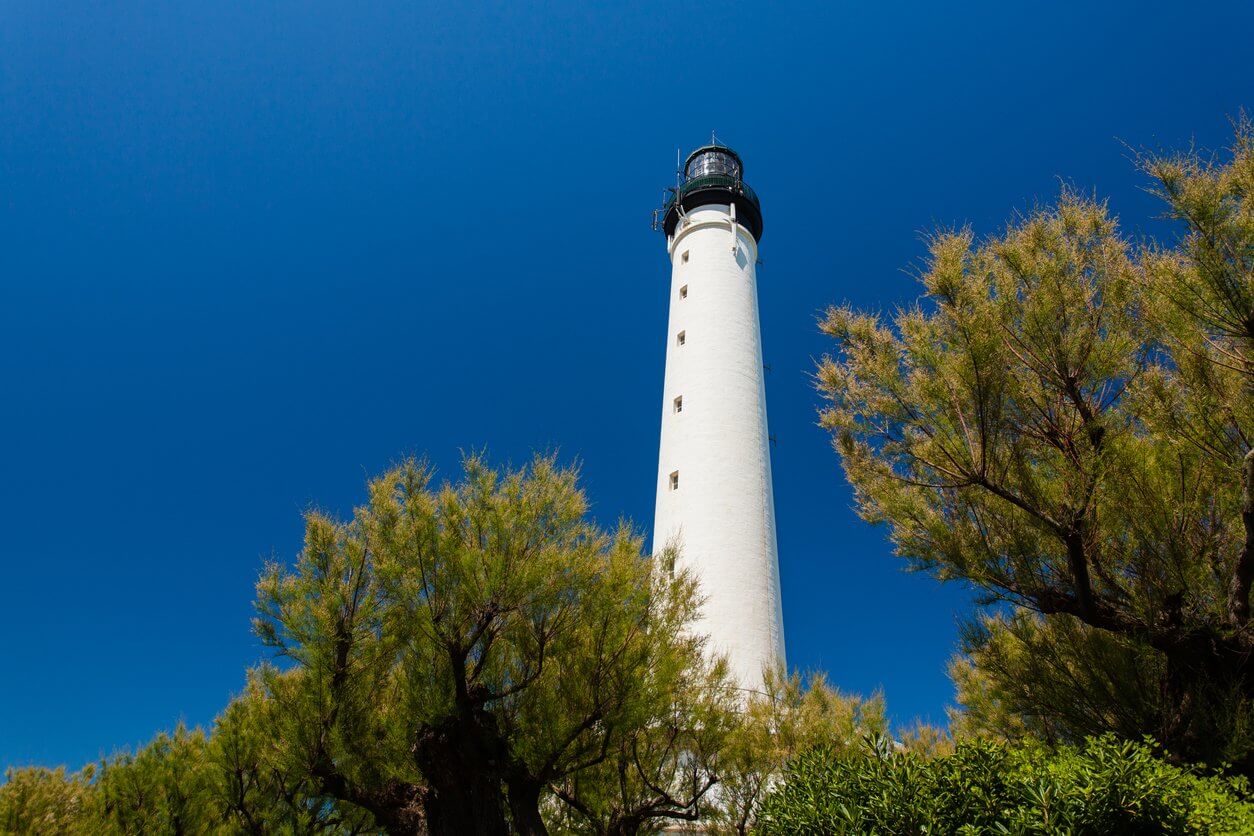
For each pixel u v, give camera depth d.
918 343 8.26
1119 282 7.79
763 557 20.14
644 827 9.70
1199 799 5.26
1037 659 8.60
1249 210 6.75
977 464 8.22
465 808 7.73
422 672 7.47
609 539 8.98
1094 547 7.99
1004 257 8.34
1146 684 7.88
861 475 9.38
